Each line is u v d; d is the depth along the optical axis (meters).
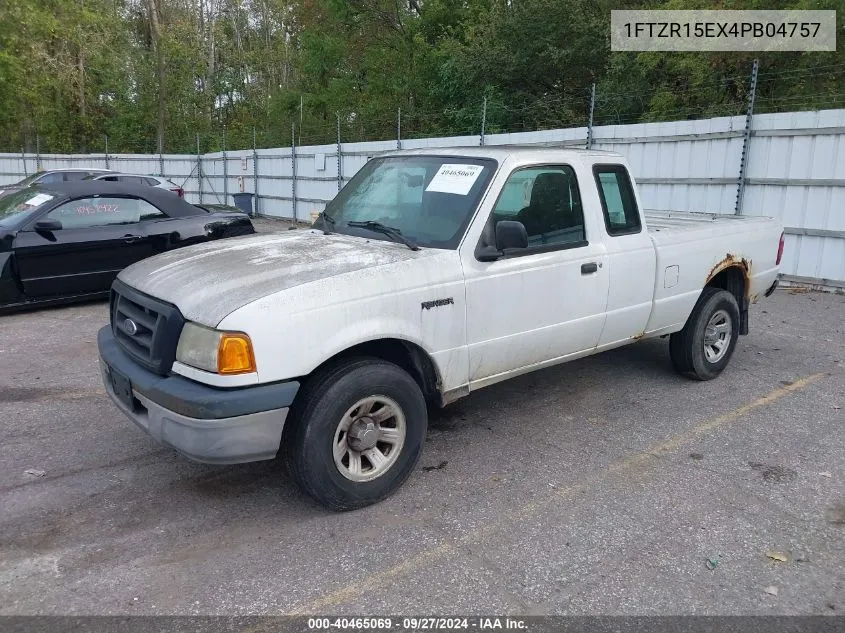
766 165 9.94
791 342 7.21
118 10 41.47
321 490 3.53
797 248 9.89
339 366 3.56
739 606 2.97
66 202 8.28
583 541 3.46
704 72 15.84
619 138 11.72
